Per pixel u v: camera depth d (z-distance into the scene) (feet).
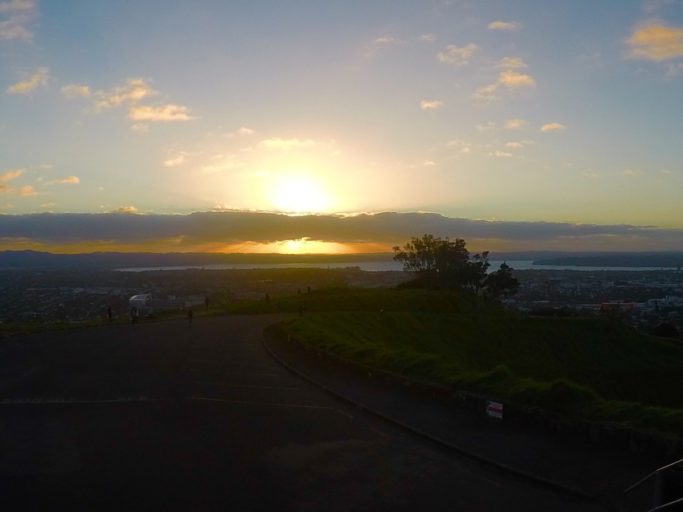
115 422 44.73
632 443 34.04
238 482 31.14
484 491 29.86
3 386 60.70
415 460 35.14
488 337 191.11
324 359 78.74
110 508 27.22
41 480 31.12
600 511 26.96
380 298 237.25
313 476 32.27
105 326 147.95
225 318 175.42
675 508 22.99
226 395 56.03
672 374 174.09
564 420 38.14
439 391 50.70
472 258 305.32
